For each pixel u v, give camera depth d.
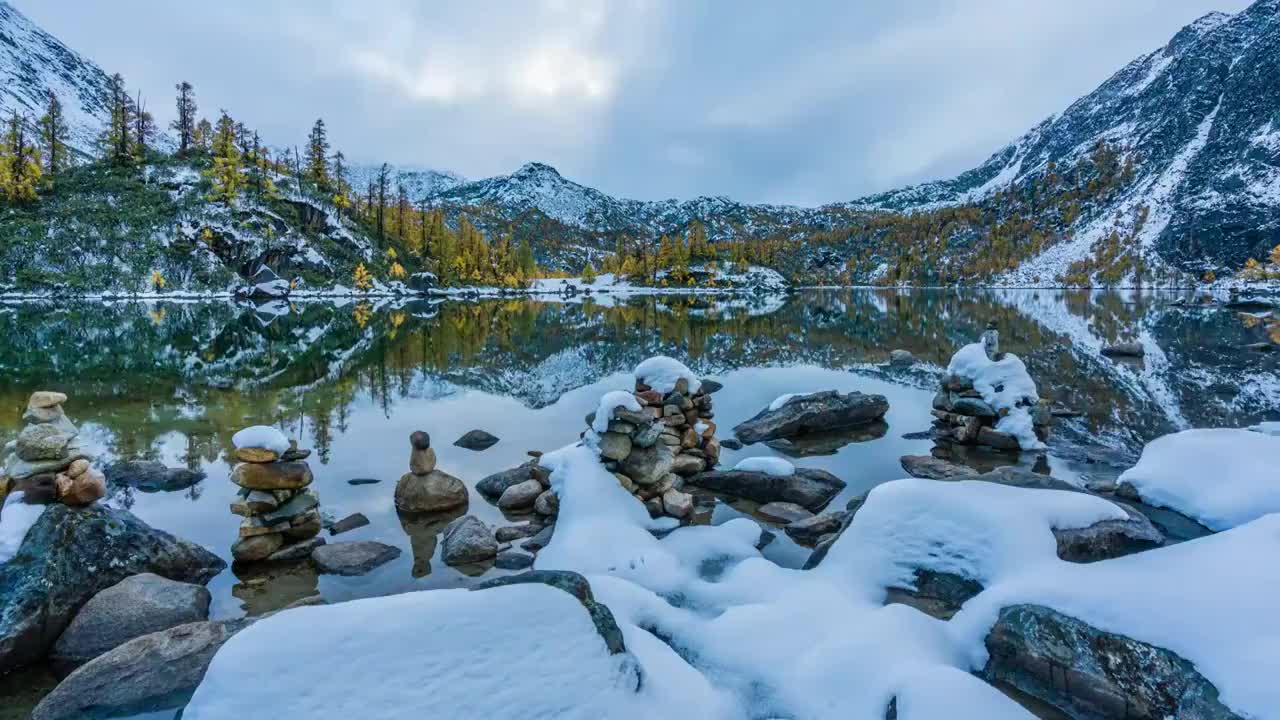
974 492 6.32
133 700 4.38
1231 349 26.38
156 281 78.69
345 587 6.38
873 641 4.68
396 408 15.73
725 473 9.59
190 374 20.89
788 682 4.45
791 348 29.86
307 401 16.48
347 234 109.62
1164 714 3.91
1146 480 8.19
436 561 6.96
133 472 9.81
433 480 8.70
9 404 15.28
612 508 7.96
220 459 10.94
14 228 77.88
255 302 74.81
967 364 12.69
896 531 6.16
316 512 7.52
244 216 95.69
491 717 3.55
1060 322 43.12
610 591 5.49
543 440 12.52
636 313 61.00
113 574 5.92
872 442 12.32
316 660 3.67
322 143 127.12
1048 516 5.98
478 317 53.94
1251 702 3.67
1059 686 4.30
